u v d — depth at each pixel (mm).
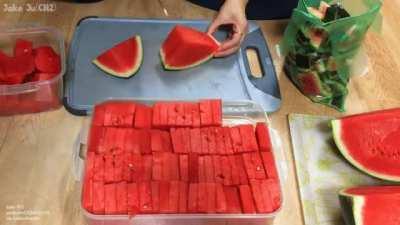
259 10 939
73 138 730
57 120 748
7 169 685
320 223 665
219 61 845
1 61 754
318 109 806
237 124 742
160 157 661
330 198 690
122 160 648
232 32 875
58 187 674
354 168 723
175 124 699
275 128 770
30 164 694
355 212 607
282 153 737
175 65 819
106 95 772
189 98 782
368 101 836
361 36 746
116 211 605
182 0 955
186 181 641
